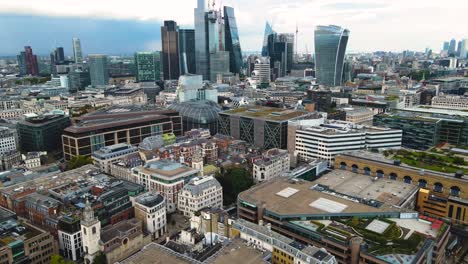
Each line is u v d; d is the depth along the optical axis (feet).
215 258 510.99
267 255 528.22
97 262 614.75
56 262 614.75
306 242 645.10
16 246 605.73
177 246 587.27
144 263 499.51
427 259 569.23
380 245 578.25
